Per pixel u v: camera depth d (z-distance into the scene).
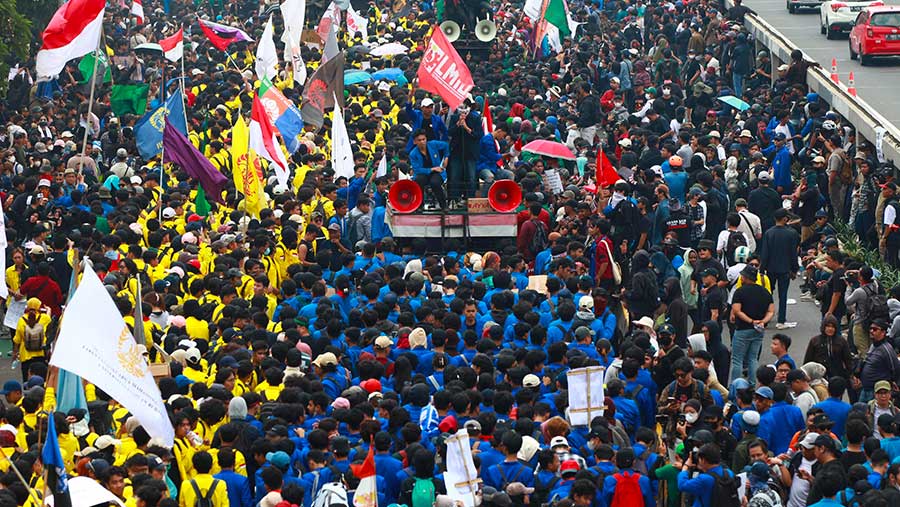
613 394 41.31
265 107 70.12
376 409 40.03
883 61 109.50
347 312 51.09
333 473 36.03
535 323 46.72
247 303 48.91
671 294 53.97
